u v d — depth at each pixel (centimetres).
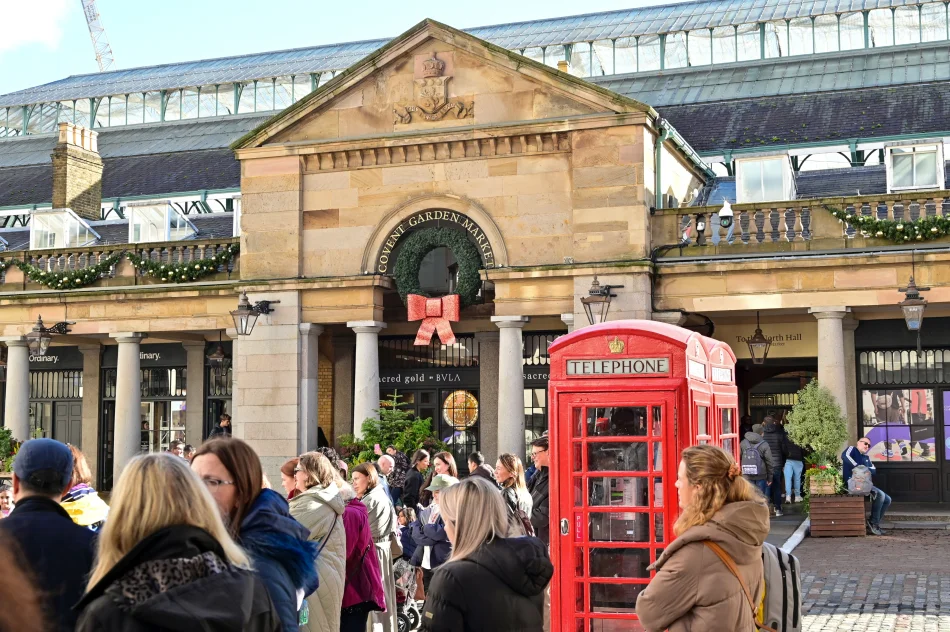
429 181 2669
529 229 2584
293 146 2756
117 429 2959
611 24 5656
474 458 1406
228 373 3362
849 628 1279
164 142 5212
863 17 4991
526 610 613
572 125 2538
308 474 831
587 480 1070
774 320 2778
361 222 2717
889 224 2375
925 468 2680
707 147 3750
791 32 5109
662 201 2638
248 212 2797
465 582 600
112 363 3503
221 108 5912
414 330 3053
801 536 2106
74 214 3638
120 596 404
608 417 1073
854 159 3516
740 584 579
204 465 553
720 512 587
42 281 3034
